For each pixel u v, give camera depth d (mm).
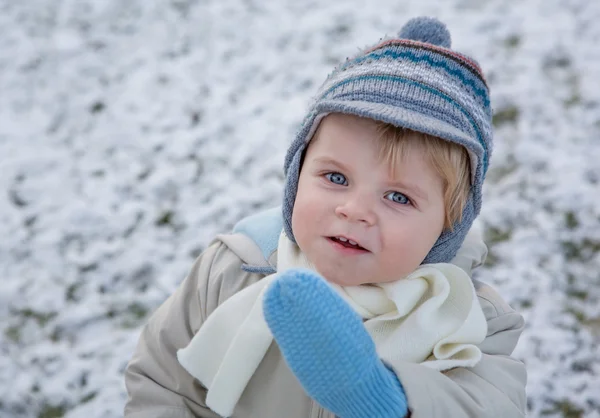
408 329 999
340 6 3770
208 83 3318
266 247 1209
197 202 2730
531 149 2824
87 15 3756
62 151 2979
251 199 2719
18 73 3385
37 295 2389
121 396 2070
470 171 1025
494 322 1119
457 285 1050
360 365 803
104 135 3061
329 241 981
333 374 795
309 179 1008
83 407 2045
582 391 2037
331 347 782
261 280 1133
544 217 2557
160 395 1182
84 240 2594
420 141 955
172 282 2430
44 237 2594
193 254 2529
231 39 3582
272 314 787
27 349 2217
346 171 970
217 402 1075
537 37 3402
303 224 996
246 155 2918
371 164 954
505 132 2922
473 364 977
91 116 3162
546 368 2092
